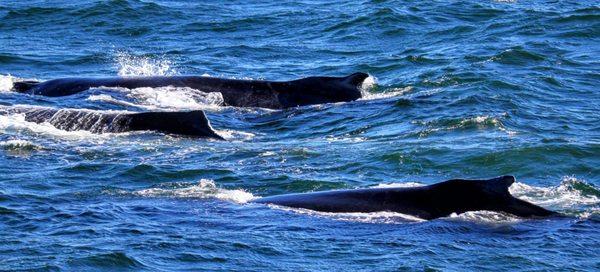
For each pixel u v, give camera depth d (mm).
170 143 92938
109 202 73000
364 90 117438
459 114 101125
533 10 158375
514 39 142500
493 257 62344
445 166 84312
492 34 146000
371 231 66562
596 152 86875
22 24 156875
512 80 115250
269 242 64188
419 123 99312
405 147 89000
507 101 106438
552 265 61312
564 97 110812
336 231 66562
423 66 129125
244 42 148125
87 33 153250
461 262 61594
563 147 87188
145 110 108375
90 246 62781
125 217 69000
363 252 62906
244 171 82875
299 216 69250
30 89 114375
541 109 104938
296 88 113938
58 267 59438
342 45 145500
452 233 66250
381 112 105750
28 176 79938
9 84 116438
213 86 114625
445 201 69875
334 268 60375
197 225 67438
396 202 70188
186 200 73625
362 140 94625
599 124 99500
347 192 71688
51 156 87000
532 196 75688
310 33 152750
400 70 128500
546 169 83438
